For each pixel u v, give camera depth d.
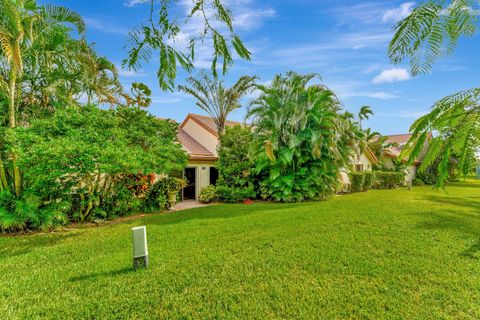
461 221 8.25
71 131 7.95
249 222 8.41
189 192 16.03
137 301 3.67
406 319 3.25
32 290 4.00
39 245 6.36
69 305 3.58
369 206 11.33
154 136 10.61
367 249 5.68
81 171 7.85
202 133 17.92
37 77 8.52
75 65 9.37
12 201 7.75
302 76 13.61
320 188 14.19
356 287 4.04
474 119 1.18
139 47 1.92
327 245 5.94
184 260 5.14
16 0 6.76
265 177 14.80
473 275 4.41
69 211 9.18
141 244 4.81
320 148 13.61
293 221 8.39
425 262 4.96
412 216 9.01
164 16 1.91
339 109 13.94
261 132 14.18
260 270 4.65
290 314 3.37
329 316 3.32
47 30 8.05
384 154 25.27
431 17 1.11
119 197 10.21
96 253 5.72
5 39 6.55
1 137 7.68
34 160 6.99
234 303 3.61
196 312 3.42
